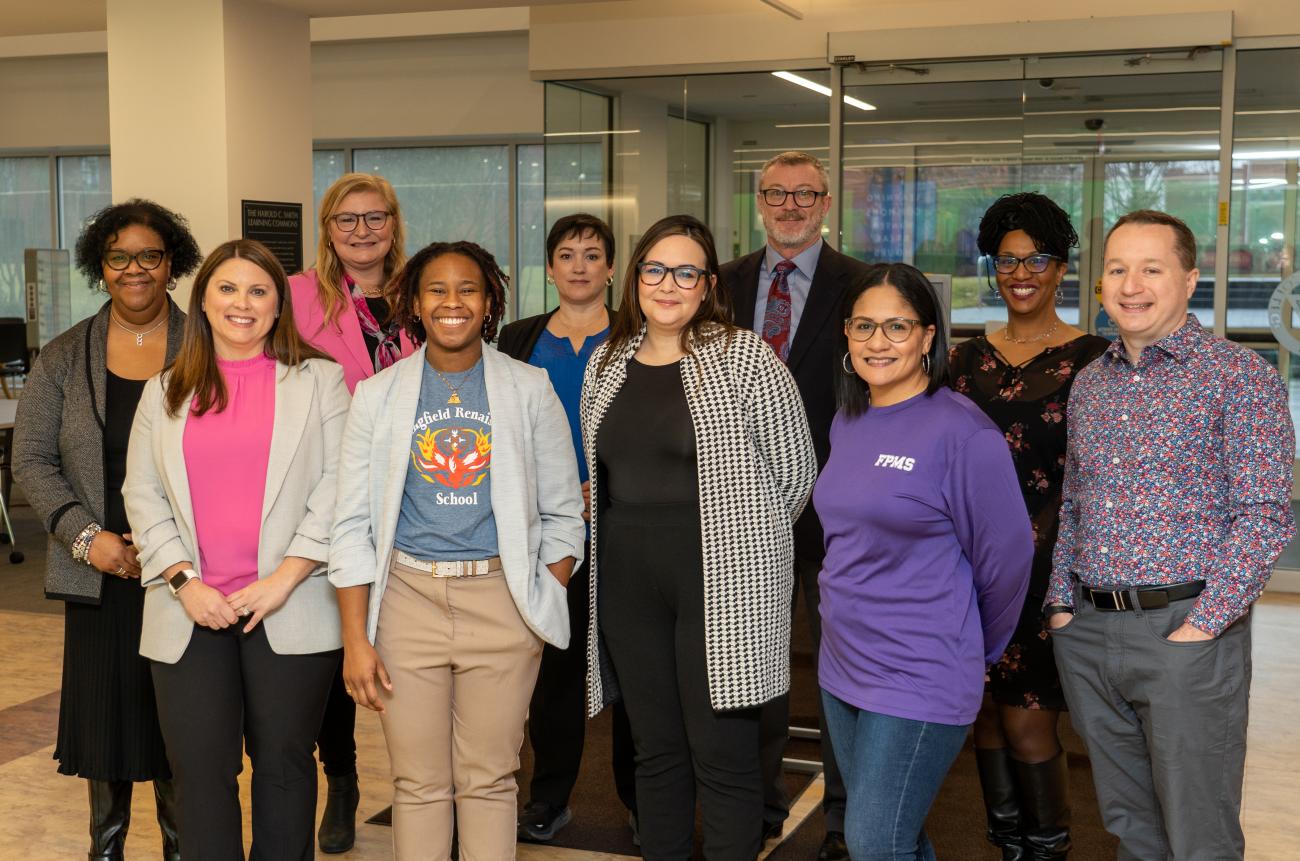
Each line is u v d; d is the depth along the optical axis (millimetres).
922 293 2662
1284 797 4223
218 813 2971
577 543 3160
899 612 2639
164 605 2965
